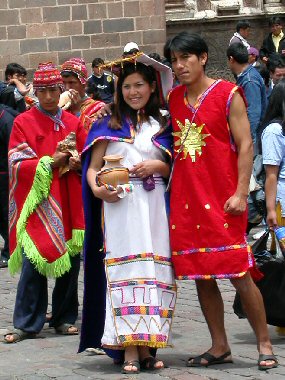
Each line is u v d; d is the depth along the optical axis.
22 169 8.67
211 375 7.03
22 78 14.67
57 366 7.55
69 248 8.80
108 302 7.26
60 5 21.70
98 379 7.05
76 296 8.94
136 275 7.18
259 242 8.27
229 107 7.09
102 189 7.16
